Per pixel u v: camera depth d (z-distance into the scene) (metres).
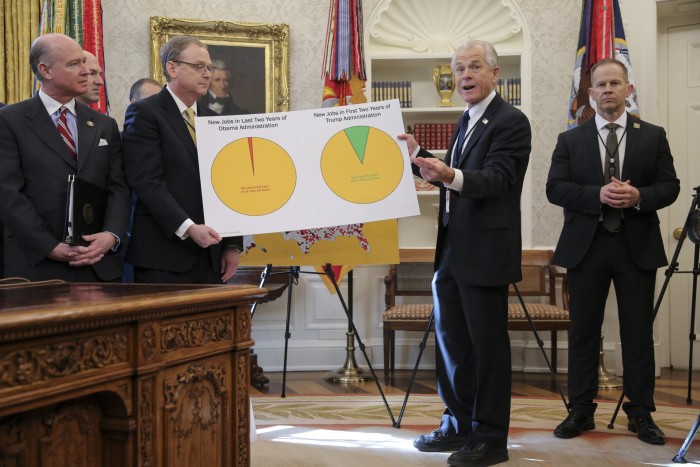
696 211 3.35
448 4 5.79
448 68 5.71
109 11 5.36
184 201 2.88
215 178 2.91
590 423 3.49
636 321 3.38
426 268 5.51
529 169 5.58
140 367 1.59
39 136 2.72
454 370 3.10
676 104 5.59
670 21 5.59
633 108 5.00
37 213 2.65
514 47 5.70
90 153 2.78
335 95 5.22
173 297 1.68
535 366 5.50
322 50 5.64
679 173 5.57
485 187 2.76
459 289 2.96
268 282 5.01
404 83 5.80
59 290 1.90
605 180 3.48
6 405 1.27
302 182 3.01
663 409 4.00
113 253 2.79
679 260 5.57
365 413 3.99
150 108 2.86
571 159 3.57
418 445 3.17
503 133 2.88
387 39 5.80
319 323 5.64
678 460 2.92
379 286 5.68
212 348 1.88
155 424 1.65
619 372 5.29
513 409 4.07
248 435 2.03
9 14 4.93
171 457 1.71
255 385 4.96
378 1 5.74
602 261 3.41
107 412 1.60
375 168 3.07
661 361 5.59
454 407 3.13
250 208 2.93
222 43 5.48
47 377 1.37
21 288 2.01
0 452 1.37
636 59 5.34
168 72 2.90
